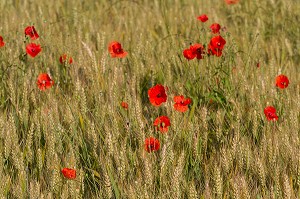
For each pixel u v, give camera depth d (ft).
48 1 36.65
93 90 21.11
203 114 17.66
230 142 17.56
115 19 33.35
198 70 22.99
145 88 22.50
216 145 18.24
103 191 15.44
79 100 19.38
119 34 30.22
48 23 30.22
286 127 18.25
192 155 17.06
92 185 16.35
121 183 15.21
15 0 37.27
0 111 20.17
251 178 15.90
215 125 19.13
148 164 14.93
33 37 23.16
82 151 17.62
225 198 14.88
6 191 15.06
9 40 26.99
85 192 16.03
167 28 29.22
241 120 18.76
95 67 21.66
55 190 14.80
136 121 17.40
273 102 20.66
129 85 21.77
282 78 20.12
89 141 17.69
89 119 19.66
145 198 14.07
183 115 19.69
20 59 23.52
